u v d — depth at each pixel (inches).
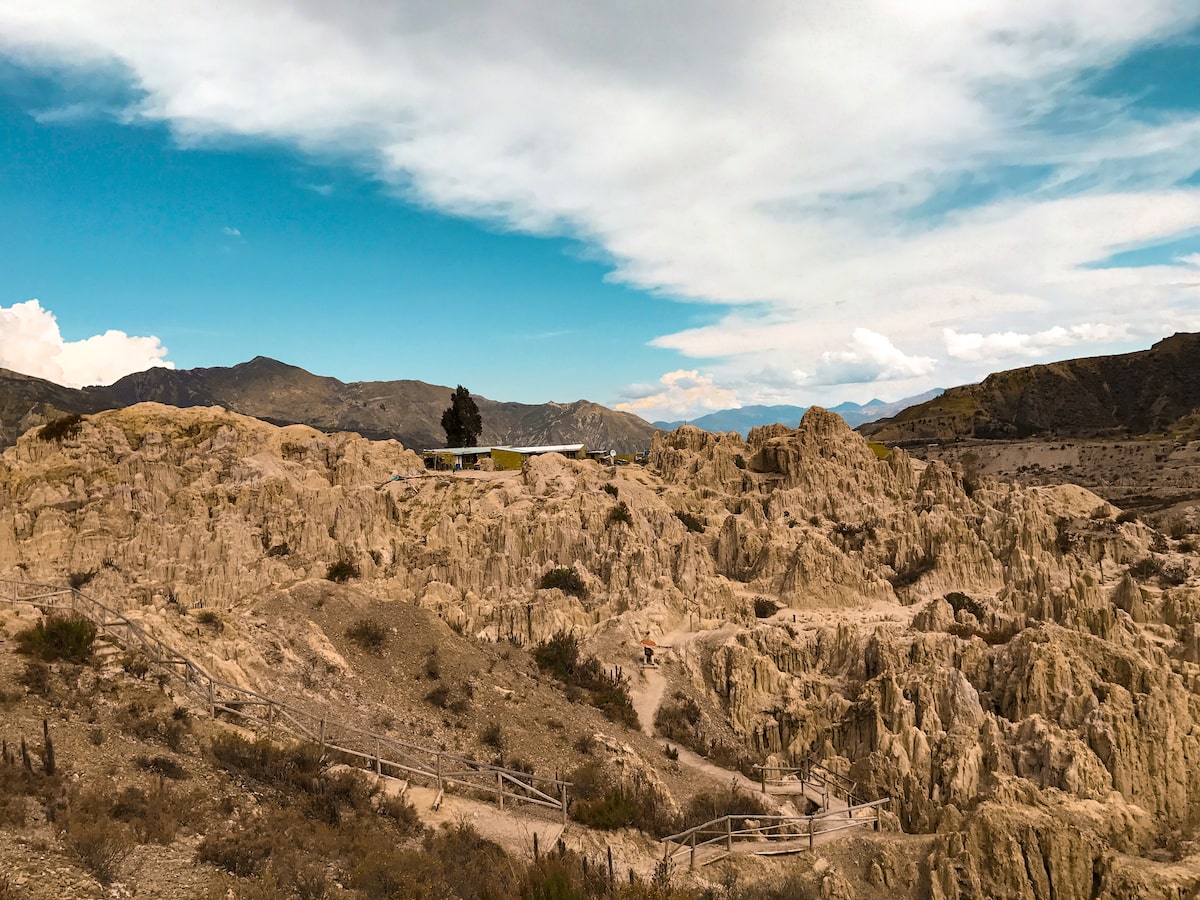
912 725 2554.1
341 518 3929.6
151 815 1330.0
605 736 2474.2
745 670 3048.7
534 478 4938.5
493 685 2556.6
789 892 1843.0
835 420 5526.6
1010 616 3435.0
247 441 4751.5
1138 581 3875.5
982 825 2010.3
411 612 2773.1
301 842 1405.0
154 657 1966.0
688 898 1525.6
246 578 3142.2
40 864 1106.1
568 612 3481.8
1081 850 1968.5
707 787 2434.8
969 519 4650.6
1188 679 2655.0
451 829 1668.3
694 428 5816.9
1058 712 2490.2
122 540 3336.6
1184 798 2316.7
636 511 4471.0
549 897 1414.9
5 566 3105.3
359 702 2267.5
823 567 3924.7
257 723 1877.5
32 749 1423.5
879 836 2145.7
